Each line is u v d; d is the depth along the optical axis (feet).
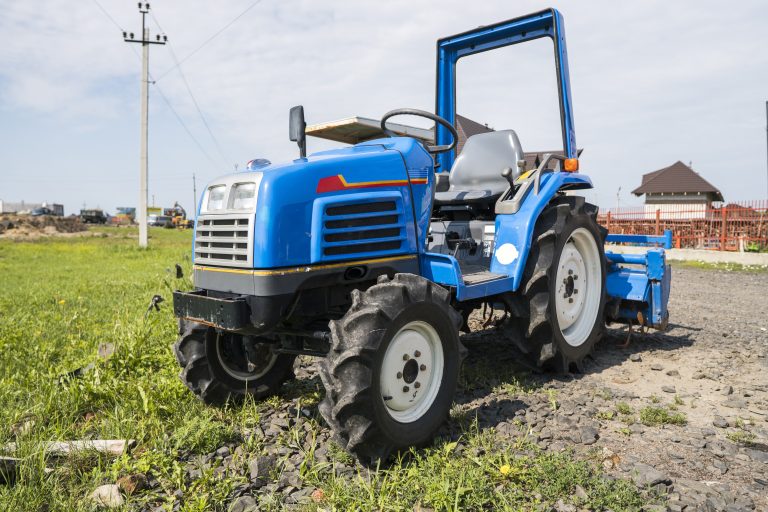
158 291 25.03
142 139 63.21
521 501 7.32
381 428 8.08
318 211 8.77
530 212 11.87
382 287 8.53
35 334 16.21
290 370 11.81
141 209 63.87
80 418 10.44
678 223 54.60
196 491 7.65
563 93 13.89
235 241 8.71
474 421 9.85
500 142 14.12
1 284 30.60
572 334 13.25
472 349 14.98
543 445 8.91
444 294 9.29
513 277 11.52
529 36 14.55
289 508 7.33
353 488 7.65
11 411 10.25
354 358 7.88
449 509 6.93
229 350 10.89
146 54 62.08
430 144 16.14
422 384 8.98
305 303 9.27
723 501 7.35
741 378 12.79
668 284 15.17
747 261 45.19
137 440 9.20
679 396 11.50
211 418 10.21
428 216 10.67
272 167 8.91
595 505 7.16
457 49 16.14
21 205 281.13
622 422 10.08
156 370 12.86
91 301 23.39
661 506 7.14
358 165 9.45
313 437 9.29
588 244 13.69
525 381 12.30
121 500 7.37
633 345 15.81
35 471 7.89
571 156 14.35
